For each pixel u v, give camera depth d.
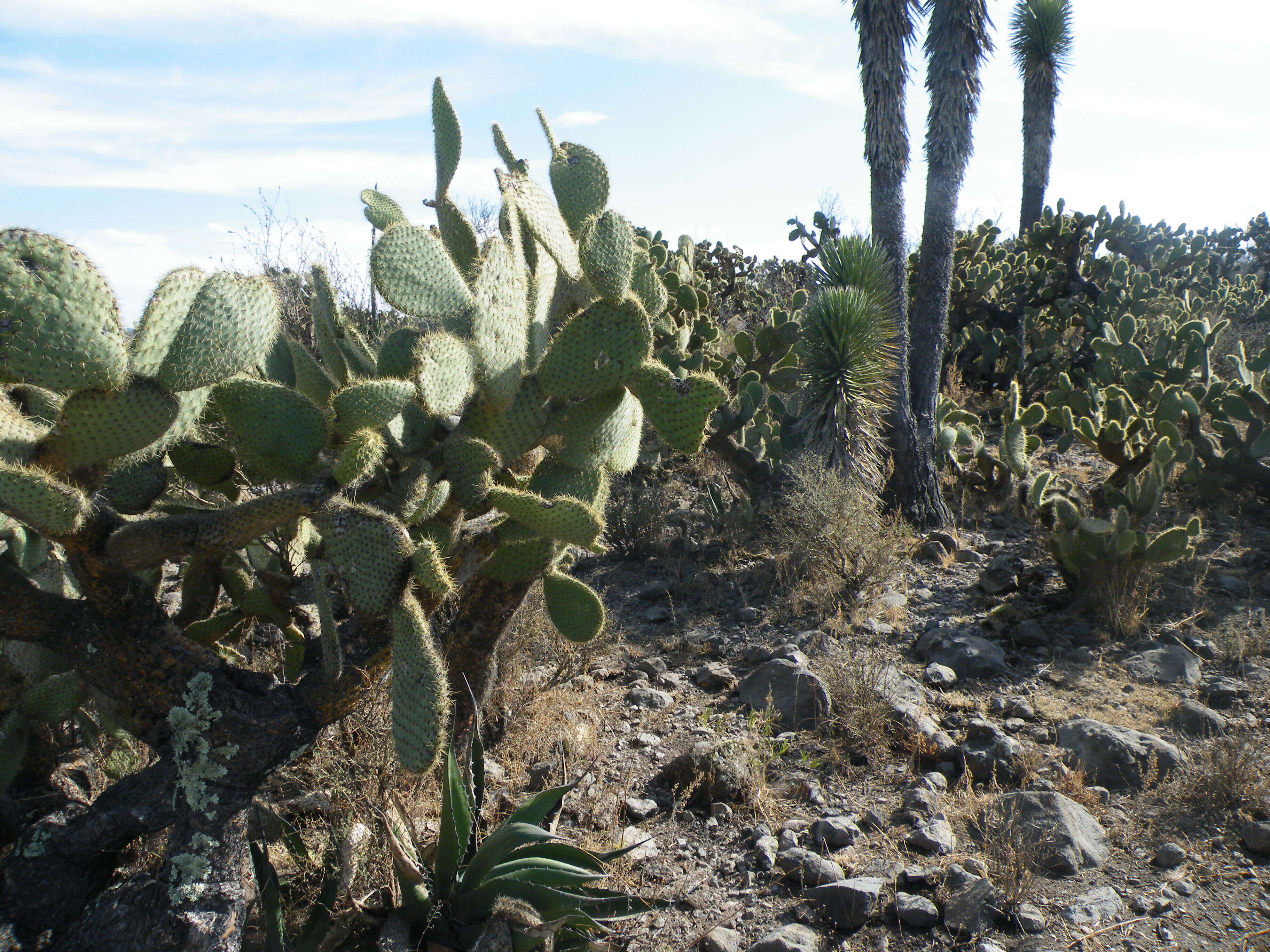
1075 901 2.99
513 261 2.74
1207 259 17.53
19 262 1.81
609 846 3.32
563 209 3.16
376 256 2.46
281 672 3.75
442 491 2.50
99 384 1.91
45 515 1.89
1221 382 7.91
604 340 2.69
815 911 3.02
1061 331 13.18
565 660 4.85
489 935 2.37
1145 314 13.55
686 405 2.73
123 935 2.20
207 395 2.32
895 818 3.53
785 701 4.40
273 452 2.47
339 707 2.38
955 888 3.05
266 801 3.07
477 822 2.92
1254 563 6.08
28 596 2.21
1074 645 5.07
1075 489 7.94
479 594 3.25
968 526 7.41
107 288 1.89
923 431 7.56
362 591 2.19
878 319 7.11
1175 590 5.70
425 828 3.19
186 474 2.64
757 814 3.59
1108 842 3.33
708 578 6.34
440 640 3.31
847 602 5.69
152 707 2.29
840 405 7.00
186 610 2.95
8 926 2.19
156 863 2.60
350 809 2.99
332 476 2.26
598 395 2.86
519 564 3.09
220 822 2.29
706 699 4.68
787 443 7.73
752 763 3.79
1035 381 11.85
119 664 2.24
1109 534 5.41
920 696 4.45
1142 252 17.30
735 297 17.03
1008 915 2.93
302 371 2.99
